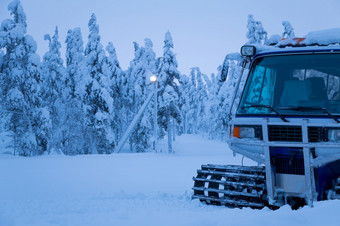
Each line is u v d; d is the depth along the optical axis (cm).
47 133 3328
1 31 3238
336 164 563
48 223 556
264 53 654
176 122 4691
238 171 679
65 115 4119
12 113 3253
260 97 634
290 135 569
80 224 545
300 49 628
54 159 2155
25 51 3241
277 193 581
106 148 3881
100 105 3941
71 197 840
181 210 646
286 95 611
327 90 588
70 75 4362
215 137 7150
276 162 590
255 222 420
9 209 670
